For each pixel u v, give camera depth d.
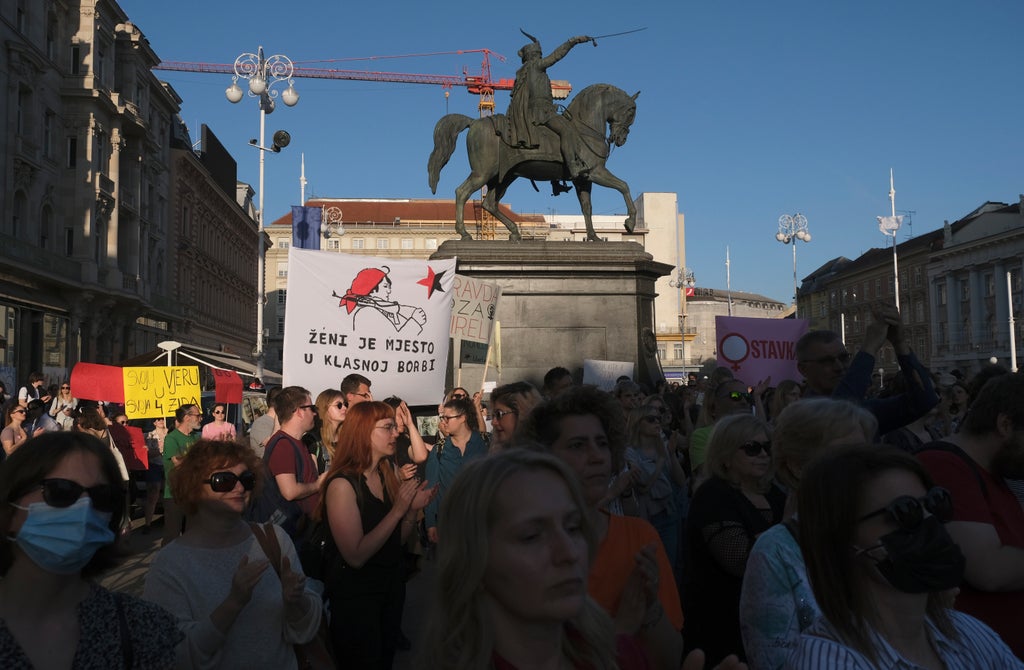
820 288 94.44
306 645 3.73
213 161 63.16
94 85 37.97
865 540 1.95
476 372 12.66
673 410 11.86
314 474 5.65
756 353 10.22
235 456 3.51
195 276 57.44
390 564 4.55
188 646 3.14
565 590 1.78
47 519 2.20
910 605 1.96
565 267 12.77
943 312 72.88
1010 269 65.56
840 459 2.03
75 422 10.65
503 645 1.84
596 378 12.00
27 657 2.23
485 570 1.82
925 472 2.01
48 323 35.09
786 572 2.71
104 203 39.47
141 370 12.67
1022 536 3.04
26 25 34.19
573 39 13.49
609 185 13.43
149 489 12.74
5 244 29.91
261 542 3.55
